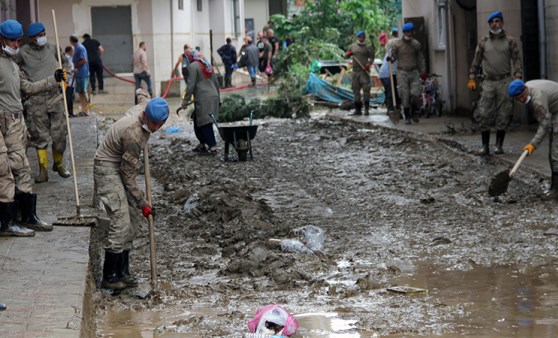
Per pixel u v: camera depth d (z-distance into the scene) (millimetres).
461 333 7633
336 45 40250
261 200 13656
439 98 23422
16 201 10250
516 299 8594
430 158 16984
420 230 11609
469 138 18484
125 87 37562
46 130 13602
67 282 8242
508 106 16297
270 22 46656
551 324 7809
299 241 10914
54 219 10938
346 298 8836
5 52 10367
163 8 38750
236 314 8297
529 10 19703
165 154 19047
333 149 19109
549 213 12156
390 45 22031
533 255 10188
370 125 22359
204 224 12117
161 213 13031
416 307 8438
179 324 8070
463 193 13711
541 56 19484
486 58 16328
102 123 25719
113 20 38219
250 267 9930
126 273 9430
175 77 38219
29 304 7570
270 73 43500
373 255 10500
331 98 30734
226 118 27422
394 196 13805
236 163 17594
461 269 9766
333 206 13328
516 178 14438
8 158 10117
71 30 38062
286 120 25594
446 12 23266
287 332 7418
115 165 9094
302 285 9359
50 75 13281
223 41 47281
